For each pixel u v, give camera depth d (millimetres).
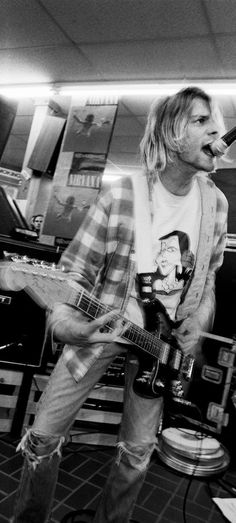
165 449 2088
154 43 3184
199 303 1320
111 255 1149
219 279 2336
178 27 2918
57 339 1034
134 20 2941
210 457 2021
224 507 1747
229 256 2320
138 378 1188
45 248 2018
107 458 2045
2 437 2012
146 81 3838
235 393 2209
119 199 1123
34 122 4566
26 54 3793
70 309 1050
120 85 4004
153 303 1149
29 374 2004
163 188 1143
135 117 4957
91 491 1700
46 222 3574
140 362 1197
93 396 2105
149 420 1220
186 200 1169
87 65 3770
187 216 1184
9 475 1687
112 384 2152
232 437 2209
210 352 2309
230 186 2385
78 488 1703
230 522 1630
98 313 1064
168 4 2693
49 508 1114
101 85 4094
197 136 1068
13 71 4219
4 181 3367
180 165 1101
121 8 2834
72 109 3838
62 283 1002
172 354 1253
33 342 1994
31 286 957
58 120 3643
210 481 1992
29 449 1050
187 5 2666
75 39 3363
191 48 3148
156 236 1142
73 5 2904
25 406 2016
